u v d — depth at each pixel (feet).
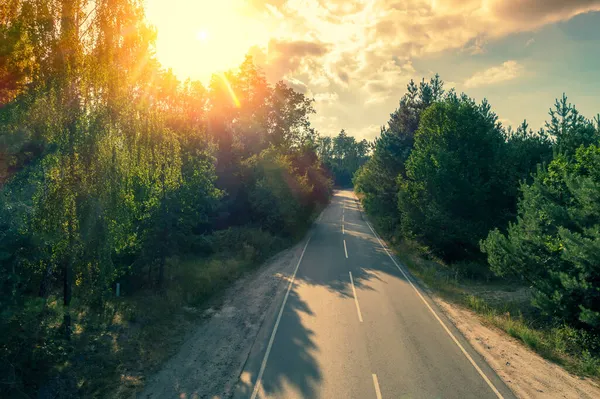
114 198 34.42
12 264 26.48
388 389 30.42
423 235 86.22
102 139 34.58
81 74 33.99
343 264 77.77
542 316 49.62
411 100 130.41
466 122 82.69
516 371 34.71
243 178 105.70
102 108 34.94
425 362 35.42
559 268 46.70
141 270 57.26
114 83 36.09
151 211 50.93
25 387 26.78
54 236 29.58
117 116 36.70
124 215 36.22
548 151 93.91
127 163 38.11
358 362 34.86
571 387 32.35
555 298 42.80
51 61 32.35
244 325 43.55
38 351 28.63
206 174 63.00
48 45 31.89
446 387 31.12
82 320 40.70
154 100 44.93
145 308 45.68
